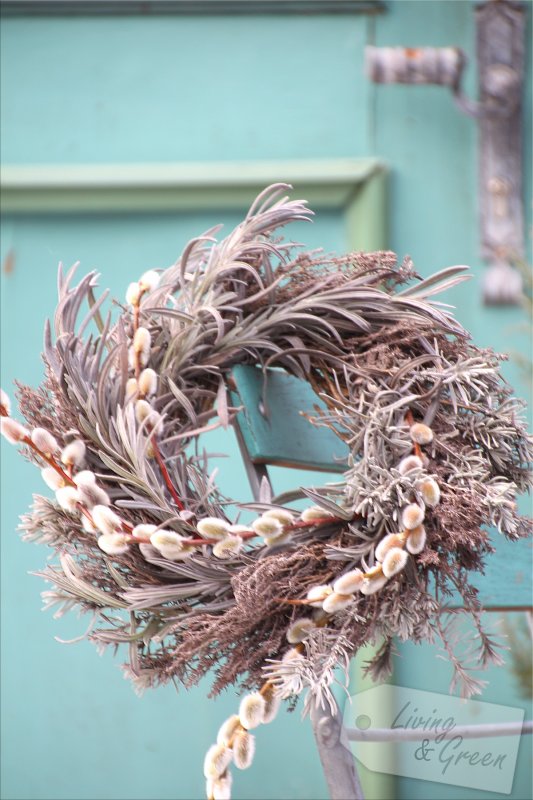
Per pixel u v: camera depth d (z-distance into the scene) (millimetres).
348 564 1022
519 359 1841
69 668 1845
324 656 982
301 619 1019
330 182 1869
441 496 1000
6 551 1845
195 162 1878
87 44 1884
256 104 1885
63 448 1102
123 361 1118
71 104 1880
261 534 999
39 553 1848
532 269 1876
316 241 1871
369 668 1113
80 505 1046
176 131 1881
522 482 1083
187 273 1234
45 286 1866
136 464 1062
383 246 1865
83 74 1882
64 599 1124
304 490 1002
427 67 1861
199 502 1099
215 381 1239
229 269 1157
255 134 1882
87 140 1878
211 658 1043
